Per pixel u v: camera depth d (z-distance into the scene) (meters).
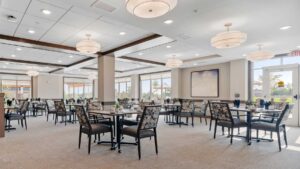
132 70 12.42
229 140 4.80
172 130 6.09
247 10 3.47
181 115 6.93
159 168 3.02
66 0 3.12
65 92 15.21
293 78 7.14
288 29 4.42
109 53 7.33
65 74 14.02
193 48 7.02
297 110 6.98
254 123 4.48
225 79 9.00
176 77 10.93
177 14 3.63
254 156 3.61
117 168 3.01
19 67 10.91
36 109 10.41
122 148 4.08
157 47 6.89
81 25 4.75
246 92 8.02
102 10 3.46
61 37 5.69
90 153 3.73
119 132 3.94
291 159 3.45
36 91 13.71
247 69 8.16
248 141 4.46
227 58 8.03
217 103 4.83
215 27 4.32
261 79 7.94
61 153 3.72
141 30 5.14
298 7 3.32
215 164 3.21
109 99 7.66
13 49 7.12
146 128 3.58
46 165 3.12
